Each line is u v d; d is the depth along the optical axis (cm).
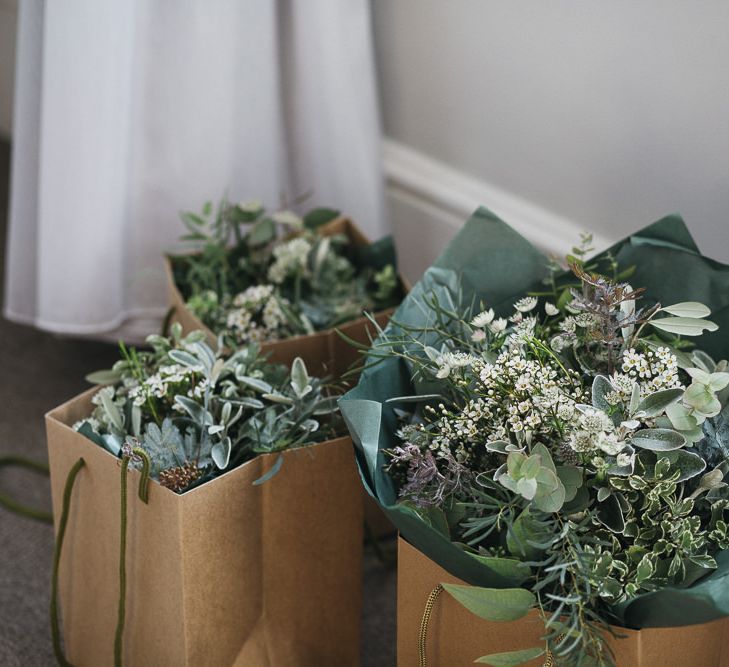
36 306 151
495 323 90
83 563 103
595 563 79
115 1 124
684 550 80
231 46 135
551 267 100
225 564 95
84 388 157
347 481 101
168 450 94
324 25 139
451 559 79
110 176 134
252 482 94
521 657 78
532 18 126
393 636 121
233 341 118
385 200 155
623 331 88
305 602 105
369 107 147
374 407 83
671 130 117
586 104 125
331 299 125
